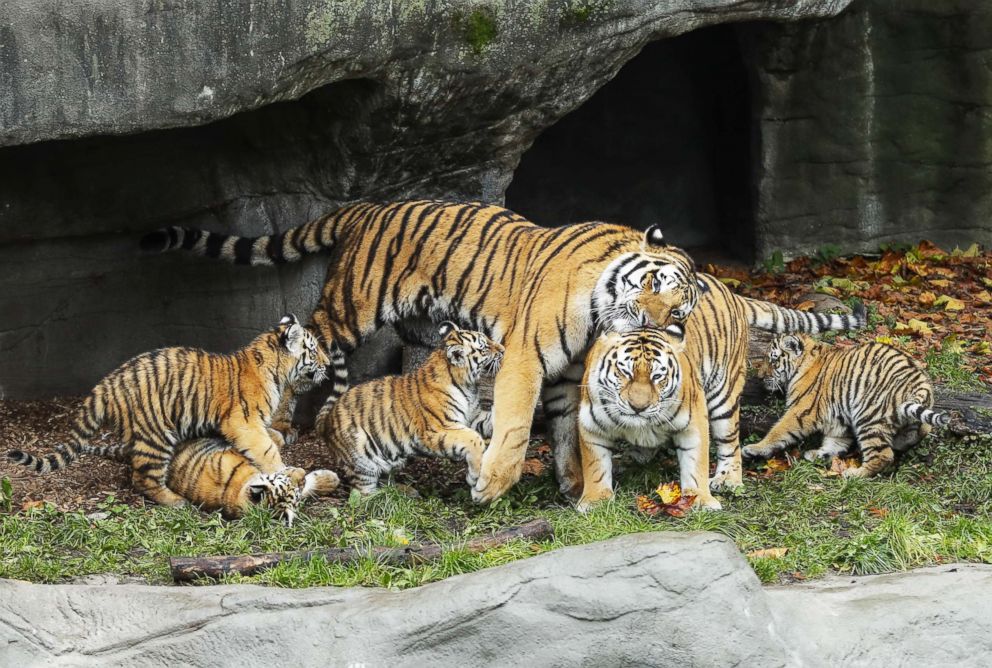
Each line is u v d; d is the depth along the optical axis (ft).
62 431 42.73
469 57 40.47
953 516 35.70
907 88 60.80
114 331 45.70
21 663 27.66
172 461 37.73
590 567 26.81
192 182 44.14
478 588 27.07
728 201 67.00
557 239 38.78
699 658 25.99
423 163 44.16
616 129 68.13
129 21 34.96
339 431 38.55
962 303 55.88
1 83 34.06
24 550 32.40
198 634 27.86
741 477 39.88
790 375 43.19
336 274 42.86
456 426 38.06
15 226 43.01
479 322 40.70
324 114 42.01
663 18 43.21
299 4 36.68
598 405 36.78
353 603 28.04
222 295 45.70
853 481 38.58
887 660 27.25
